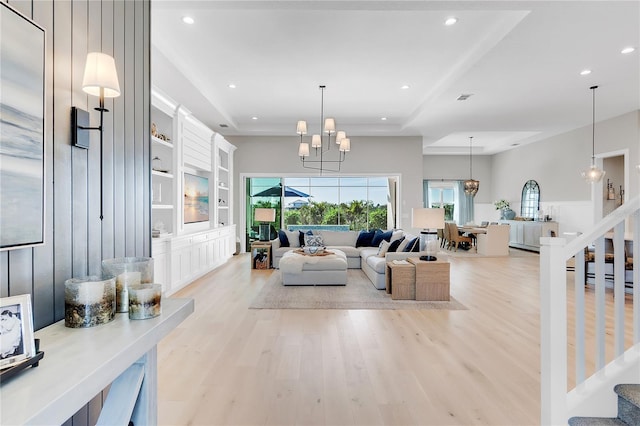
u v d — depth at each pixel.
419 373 2.55
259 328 3.48
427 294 4.49
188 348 2.98
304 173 8.87
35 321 1.24
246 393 2.28
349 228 9.50
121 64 1.76
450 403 2.16
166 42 4.21
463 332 3.38
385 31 3.95
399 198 8.82
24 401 0.81
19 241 1.12
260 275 6.15
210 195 6.81
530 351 2.94
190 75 5.03
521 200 10.66
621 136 6.99
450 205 12.62
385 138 8.84
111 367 1.02
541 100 5.97
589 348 2.92
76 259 1.44
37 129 1.19
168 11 3.56
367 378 2.47
